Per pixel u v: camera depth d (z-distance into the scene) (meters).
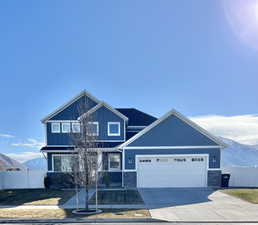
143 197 15.27
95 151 12.45
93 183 12.19
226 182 20.38
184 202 13.73
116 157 22.81
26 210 12.13
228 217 10.59
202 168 20.11
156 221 10.16
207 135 20.31
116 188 19.44
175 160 20.17
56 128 23.25
